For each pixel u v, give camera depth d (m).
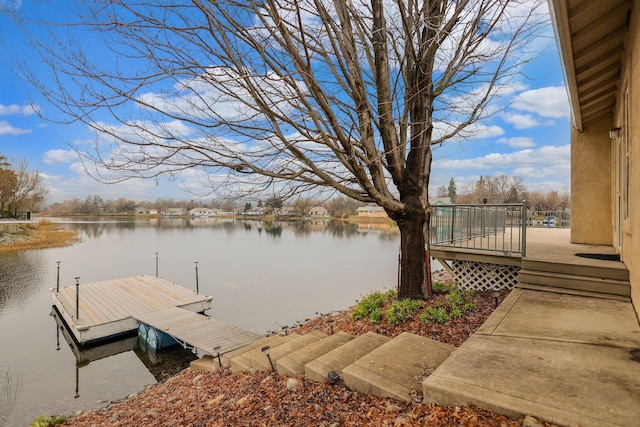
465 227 8.16
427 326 4.78
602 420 1.68
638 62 3.21
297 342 4.59
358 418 2.34
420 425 1.96
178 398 4.36
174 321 8.52
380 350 3.19
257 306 11.47
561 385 2.05
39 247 28.61
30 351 8.32
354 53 4.58
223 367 5.29
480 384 2.10
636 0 3.21
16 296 13.50
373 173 5.15
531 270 4.80
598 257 5.00
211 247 28.33
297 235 39.59
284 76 3.58
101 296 11.19
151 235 40.66
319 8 3.79
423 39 4.95
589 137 6.86
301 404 2.76
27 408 5.68
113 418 4.38
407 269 5.89
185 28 3.64
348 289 13.70
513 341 2.81
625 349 2.58
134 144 3.83
